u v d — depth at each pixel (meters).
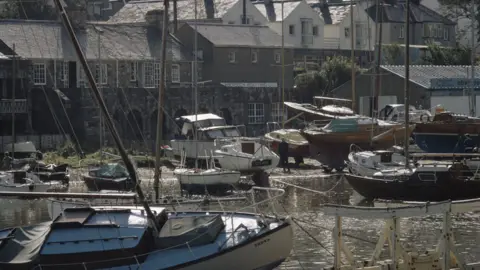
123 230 66.75
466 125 144.38
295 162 158.00
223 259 66.06
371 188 111.50
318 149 150.12
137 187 68.56
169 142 167.00
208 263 65.75
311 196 119.38
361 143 148.12
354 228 94.44
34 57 181.38
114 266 65.50
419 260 67.50
